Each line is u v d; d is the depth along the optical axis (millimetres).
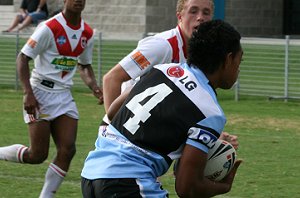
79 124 25078
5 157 14805
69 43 14734
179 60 10734
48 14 49531
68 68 14805
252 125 25406
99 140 8680
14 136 22547
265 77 31719
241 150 20781
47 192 14312
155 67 8594
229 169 8766
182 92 8227
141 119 8266
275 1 58188
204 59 8367
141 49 10633
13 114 27359
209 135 8094
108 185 8195
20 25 48531
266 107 29609
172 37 10703
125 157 8242
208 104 8172
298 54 30984
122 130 8391
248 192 15797
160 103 8227
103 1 52062
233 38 8344
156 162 8219
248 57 32000
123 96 9352
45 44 14562
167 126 8172
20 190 15844
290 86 31344
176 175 8266
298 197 15461
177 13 10891
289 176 17438
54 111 14484
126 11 51375
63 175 14367
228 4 56688
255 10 57562
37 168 18047
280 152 20562
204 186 8312
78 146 21016
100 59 33562
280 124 25688
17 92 33906
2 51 35094
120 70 10578
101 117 26812
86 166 8516
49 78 14617
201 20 10594
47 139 14500
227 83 8500
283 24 58625
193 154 8086
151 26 51062
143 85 8477
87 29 15070
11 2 57906
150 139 8203
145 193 8156
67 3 14672
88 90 33719
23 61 14453
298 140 22625
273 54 31469
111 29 51938
